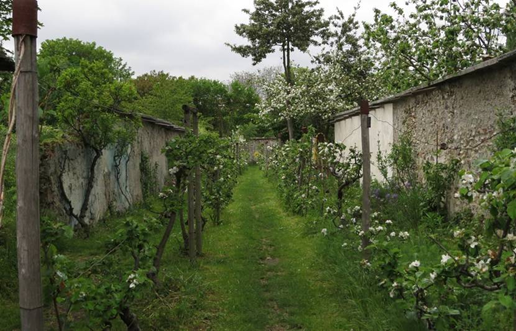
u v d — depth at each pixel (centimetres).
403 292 384
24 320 256
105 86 850
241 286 561
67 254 711
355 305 462
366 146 554
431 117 937
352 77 1995
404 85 1214
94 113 829
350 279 509
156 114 2164
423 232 706
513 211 238
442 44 1072
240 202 1294
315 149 1199
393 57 1184
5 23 862
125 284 364
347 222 720
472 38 1039
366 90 1933
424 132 970
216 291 545
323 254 655
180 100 2256
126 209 1128
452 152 845
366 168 554
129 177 1188
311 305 498
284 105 2100
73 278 357
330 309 482
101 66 860
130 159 1194
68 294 334
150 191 1360
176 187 599
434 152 919
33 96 253
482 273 277
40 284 259
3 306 479
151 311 458
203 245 773
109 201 1037
